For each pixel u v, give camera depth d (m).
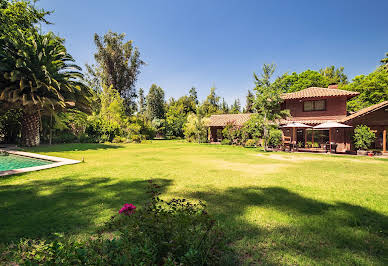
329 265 2.77
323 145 22.67
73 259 1.80
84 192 5.87
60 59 20.42
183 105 63.00
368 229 3.86
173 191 6.08
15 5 17.27
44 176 7.91
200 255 2.24
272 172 9.20
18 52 17.31
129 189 6.20
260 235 3.55
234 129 27.39
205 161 12.37
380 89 30.83
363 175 8.66
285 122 24.09
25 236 3.35
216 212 4.54
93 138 27.25
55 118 22.47
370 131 17.55
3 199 5.23
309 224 4.01
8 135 23.39
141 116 45.09
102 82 42.75
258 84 21.41
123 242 2.18
